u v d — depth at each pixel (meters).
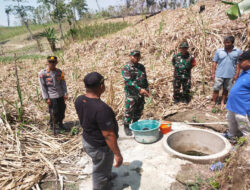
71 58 10.82
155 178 2.96
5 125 4.39
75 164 3.38
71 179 3.05
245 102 3.02
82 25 18.45
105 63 8.65
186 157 3.23
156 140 3.96
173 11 12.45
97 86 2.15
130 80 3.94
